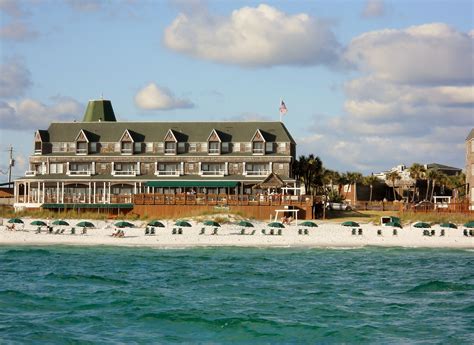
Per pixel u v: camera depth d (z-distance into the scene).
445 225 138.50
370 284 88.62
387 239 133.88
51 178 196.50
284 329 64.75
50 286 85.00
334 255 117.88
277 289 84.44
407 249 126.69
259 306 74.00
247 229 143.75
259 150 196.88
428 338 62.00
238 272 97.31
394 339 61.75
